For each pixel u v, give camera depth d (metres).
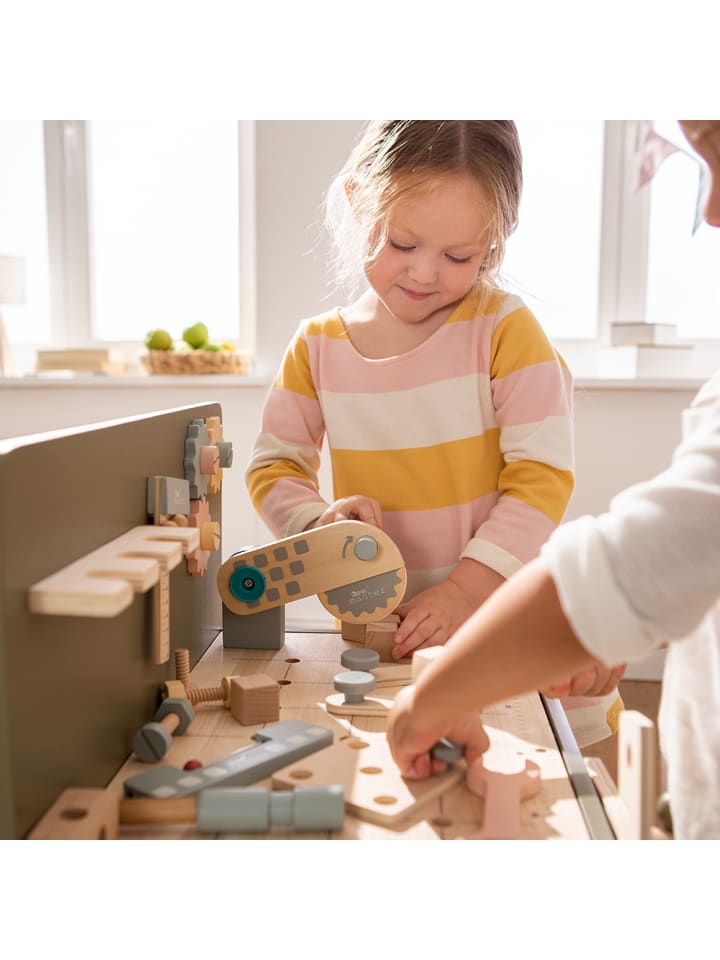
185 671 0.71
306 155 2.11
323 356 0.98
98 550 0.55
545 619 0.42
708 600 0.39
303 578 0.81
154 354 2.16
